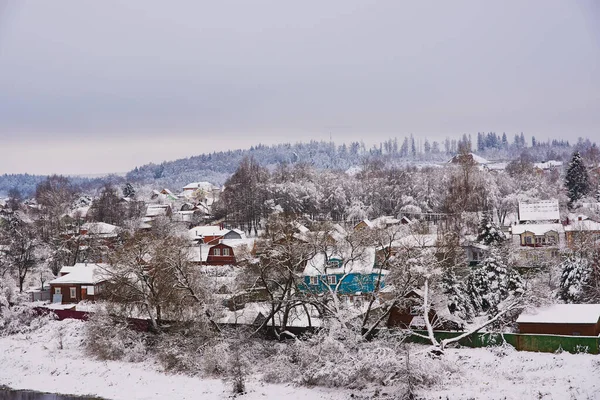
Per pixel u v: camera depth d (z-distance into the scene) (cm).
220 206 18488
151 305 6900
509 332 6172
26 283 10675
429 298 6112
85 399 5375
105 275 7662
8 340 7525
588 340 5325
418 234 7400
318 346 5484
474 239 10456
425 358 4969
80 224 13425
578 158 15600
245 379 5538
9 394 5591
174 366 6091
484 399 4391
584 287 7275
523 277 8294
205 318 6400
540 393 4347
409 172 19462
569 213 13900
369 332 5828
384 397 4784
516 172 19988
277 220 6850
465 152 12875
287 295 6569
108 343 6594
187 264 6738
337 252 6462
